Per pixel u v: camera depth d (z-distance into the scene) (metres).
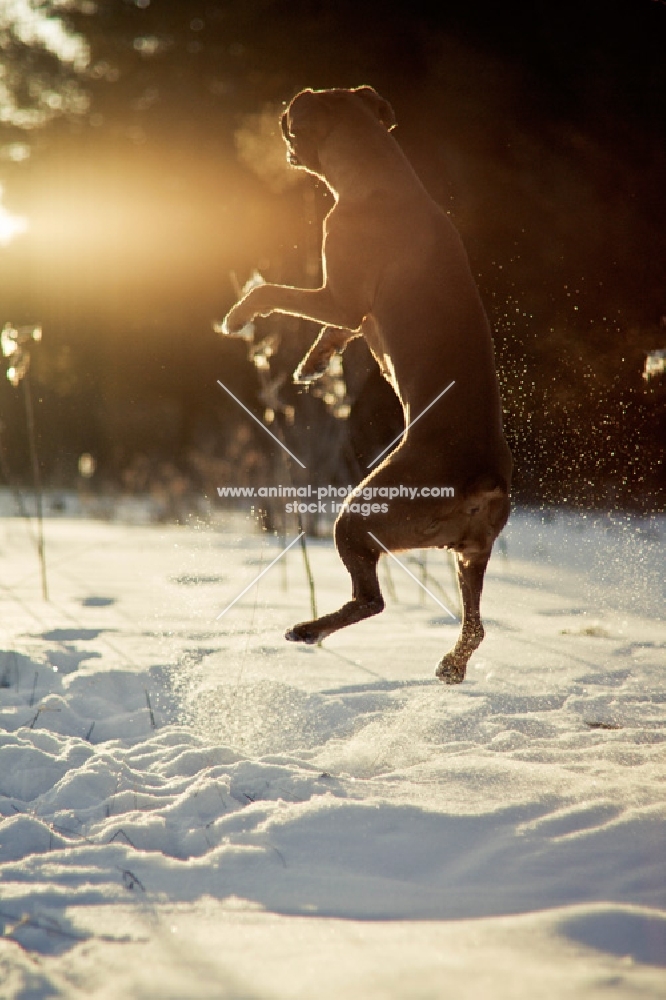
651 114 16.27
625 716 4.43
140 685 5.11
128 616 7.50
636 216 16.00
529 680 5.25
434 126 17.20
